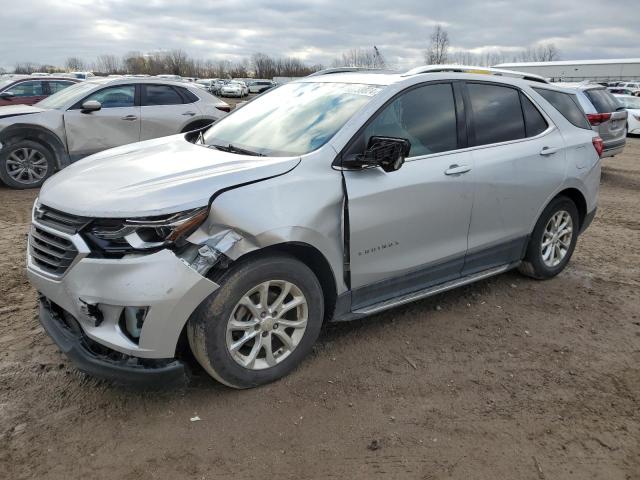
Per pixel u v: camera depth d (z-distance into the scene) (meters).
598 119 10.25
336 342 3.88
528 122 4.70
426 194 3.79
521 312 4.49
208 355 3.01
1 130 8.52
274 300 3.27
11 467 2.64
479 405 3.24
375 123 3.65
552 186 4.77
